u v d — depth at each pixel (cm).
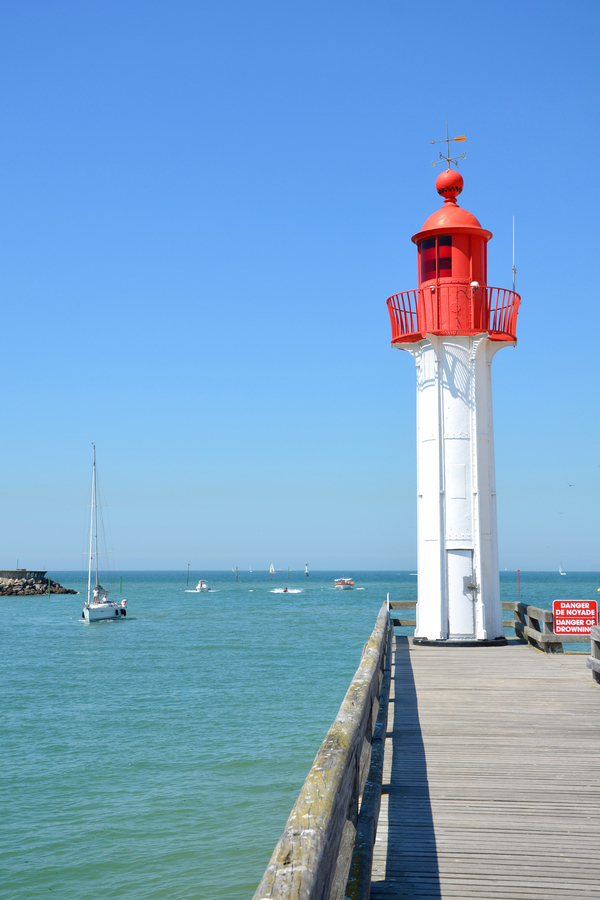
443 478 1591
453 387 1599
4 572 12900
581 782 670
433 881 471
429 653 1475
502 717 926
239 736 2075
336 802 273
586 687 1120
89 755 1900
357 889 339
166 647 4791
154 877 1159
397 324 1662
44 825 1391
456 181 1670
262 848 1269
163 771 1738
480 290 1597
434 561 1591
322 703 2597
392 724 891
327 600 11300
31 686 3178
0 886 1139
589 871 485
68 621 7412
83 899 1091
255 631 5959
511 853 514
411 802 619
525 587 14100
